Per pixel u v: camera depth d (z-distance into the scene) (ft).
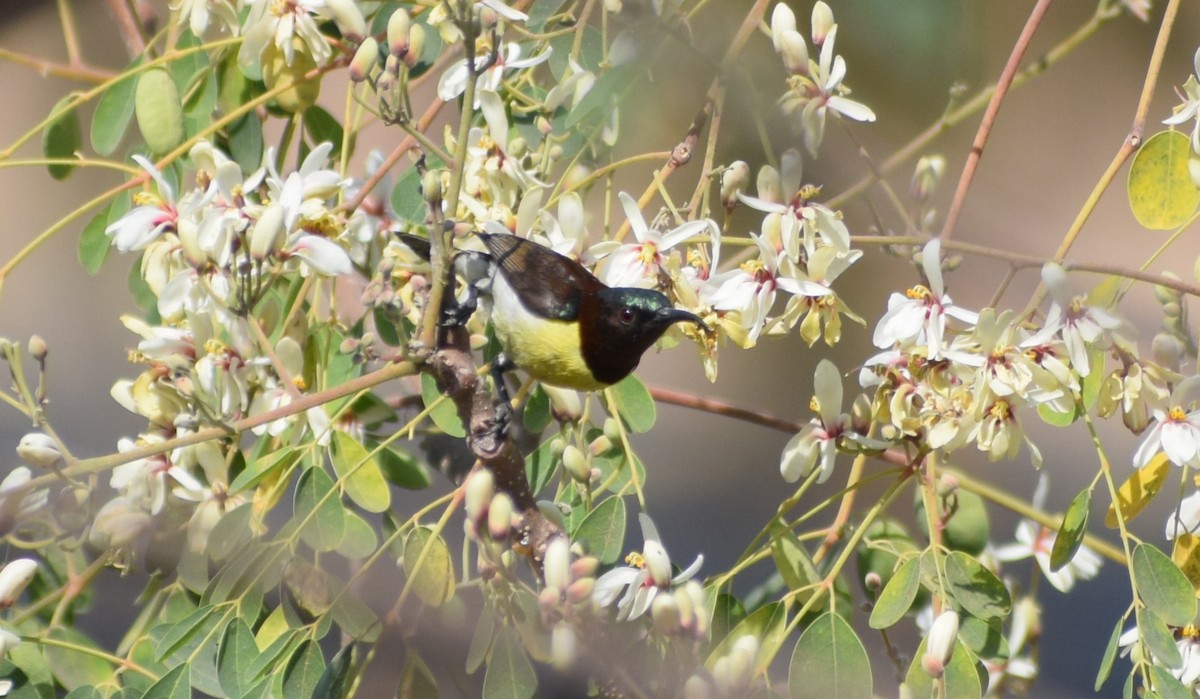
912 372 21.98
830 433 22.57
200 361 22.65
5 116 46.37
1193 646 21.76
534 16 26.73
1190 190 23.13
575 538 21.61
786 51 22.50
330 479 21.53
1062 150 46.16
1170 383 22.43
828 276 22.65
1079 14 37.47
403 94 20.71
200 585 22.75
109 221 26.07
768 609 20.99
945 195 28.37
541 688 20.07
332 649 23.62
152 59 26.50
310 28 24.49
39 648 23.00
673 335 26.16
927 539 25.96
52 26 34.68
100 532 22.81
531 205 23.77
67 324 44.75
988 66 24.39
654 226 23.82
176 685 20.53
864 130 24.61
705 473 51.83
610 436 23.57
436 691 20.08
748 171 23.31
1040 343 21.18
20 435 27.91
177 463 23.03
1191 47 44.86
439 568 20.42
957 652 20.01
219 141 26.99
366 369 24.11
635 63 23.99
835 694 19.98
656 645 19.94
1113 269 21.62
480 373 24.94
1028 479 43.57
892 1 21.65
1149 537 41.57
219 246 22.11
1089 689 32.14
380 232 25.93
